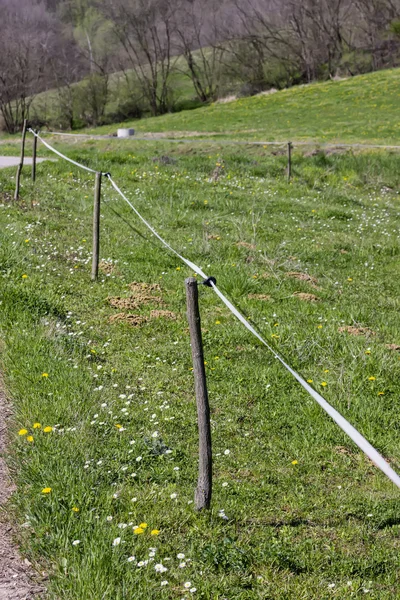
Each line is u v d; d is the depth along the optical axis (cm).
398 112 4125
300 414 609
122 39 7581
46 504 416
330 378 689
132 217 1356
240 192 1809
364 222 1587
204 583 374
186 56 7775
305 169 2277
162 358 700
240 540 421
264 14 7444
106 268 992
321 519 456
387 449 568
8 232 1088
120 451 500
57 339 673
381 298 1028
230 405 614
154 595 362
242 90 7050
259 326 816
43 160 2091
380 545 433
